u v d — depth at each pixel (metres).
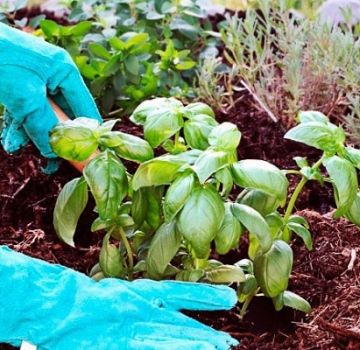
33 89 1.14
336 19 1.63
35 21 1.62
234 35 1.57
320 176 1.12
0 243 1.28
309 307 1.14
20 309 1.06
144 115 1.13
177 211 1.04
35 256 1.25
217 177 1.05
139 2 1.62
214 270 1.12
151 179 1.07
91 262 1.26
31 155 1.43
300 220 1.17
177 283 1.09
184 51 1.54
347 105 1.54
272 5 1.63
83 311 1.06
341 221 1.30
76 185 1.12
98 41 1.56
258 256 1.11
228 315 1.19
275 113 1.54
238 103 1.59
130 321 1.07
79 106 1.19
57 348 1.06
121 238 1.17
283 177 1.06
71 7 1.66
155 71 1.54
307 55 1.52
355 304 1.15
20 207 1.35
